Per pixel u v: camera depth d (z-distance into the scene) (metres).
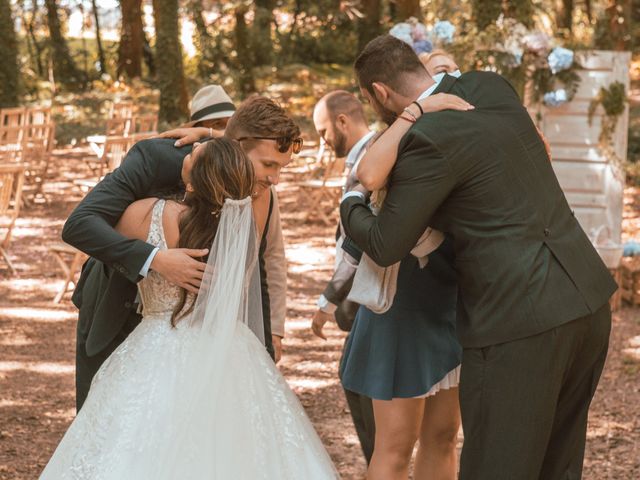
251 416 2.76
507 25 7.23
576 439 2.95
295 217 11.23
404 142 2.73
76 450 2.72
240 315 2.93
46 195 12.38
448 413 3.44
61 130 18.36
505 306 2.70
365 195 3.09
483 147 2.73
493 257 2.71
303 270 8.91
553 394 2.73
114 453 2.65
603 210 7.40
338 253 3.62
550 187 2.84
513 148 2.78
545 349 2.69
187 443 2.64
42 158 12.20
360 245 2.83
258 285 3.04
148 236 2.83
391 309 3.27
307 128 18.06
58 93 24.02
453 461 3.52
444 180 2.69
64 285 7.87
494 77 2.96
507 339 2.70
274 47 26.59
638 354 6.25
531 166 2.80
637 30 23.28
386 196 2.78
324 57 26.81
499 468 2.73
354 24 26.66
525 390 2.70
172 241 2.82
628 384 5.66
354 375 3.34
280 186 13.03
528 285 2.69
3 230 10.41
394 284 3.05
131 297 3.08
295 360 6.32
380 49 2.97
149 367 2.76
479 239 2.73
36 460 4.55
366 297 3.04
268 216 3.30
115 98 22.34
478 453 2.78
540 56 7.14
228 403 2.74
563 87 7.16
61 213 11.34
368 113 15.88
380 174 2.74
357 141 3.80
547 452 2.98
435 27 7.27
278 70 24.75
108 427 2.71
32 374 5.98
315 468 2.81
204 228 2.79
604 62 7.18
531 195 2.76
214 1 24.86
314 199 11.26
